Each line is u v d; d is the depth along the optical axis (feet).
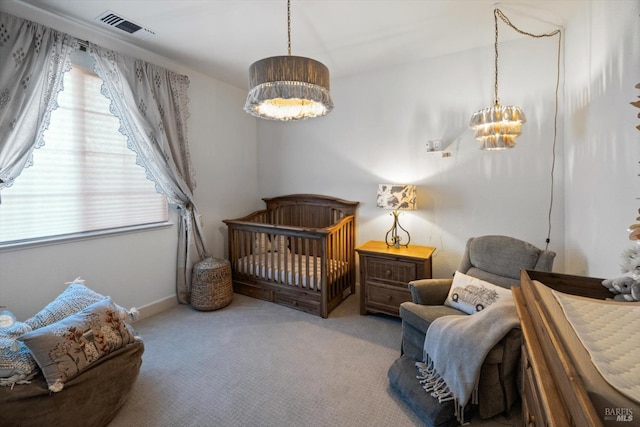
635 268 3.66
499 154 9.32
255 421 5.51
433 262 10.47
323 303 9.66
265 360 7.35
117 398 5.59
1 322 5.49
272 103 6.48
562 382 2.19
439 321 5.98
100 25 8.00
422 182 10.56
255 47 9.35
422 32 8.52
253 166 14.07
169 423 5.48
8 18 6.52
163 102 9.68
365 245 10.52
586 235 6.79
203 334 8.62
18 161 6.75
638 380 2.03
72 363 5.03
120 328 6.00
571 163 7.80
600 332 2.67
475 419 5.50
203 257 11.10
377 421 5.49
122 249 9.12
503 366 5.41
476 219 9.74
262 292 11.13
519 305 4.03
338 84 12.00
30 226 7.39
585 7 6.79
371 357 7.47
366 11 7.46
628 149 4.87
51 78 7.16
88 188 8.41
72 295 6.39
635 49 4.63
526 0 6.99
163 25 8.04
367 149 11.56
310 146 12.85
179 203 10.31
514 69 8.99
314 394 6.18
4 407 4.48
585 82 6.77
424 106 10.40
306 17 7.70
